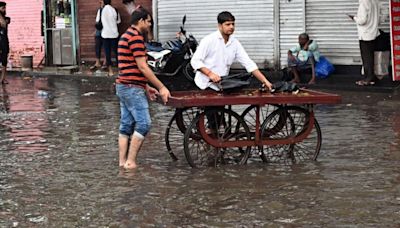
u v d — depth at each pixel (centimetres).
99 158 800
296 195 625
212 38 757
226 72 776
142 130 732
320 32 1499
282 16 1556
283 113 750
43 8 2056
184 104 698
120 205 603
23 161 791
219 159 761
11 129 1020
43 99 1392
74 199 626
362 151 812
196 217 565
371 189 640
